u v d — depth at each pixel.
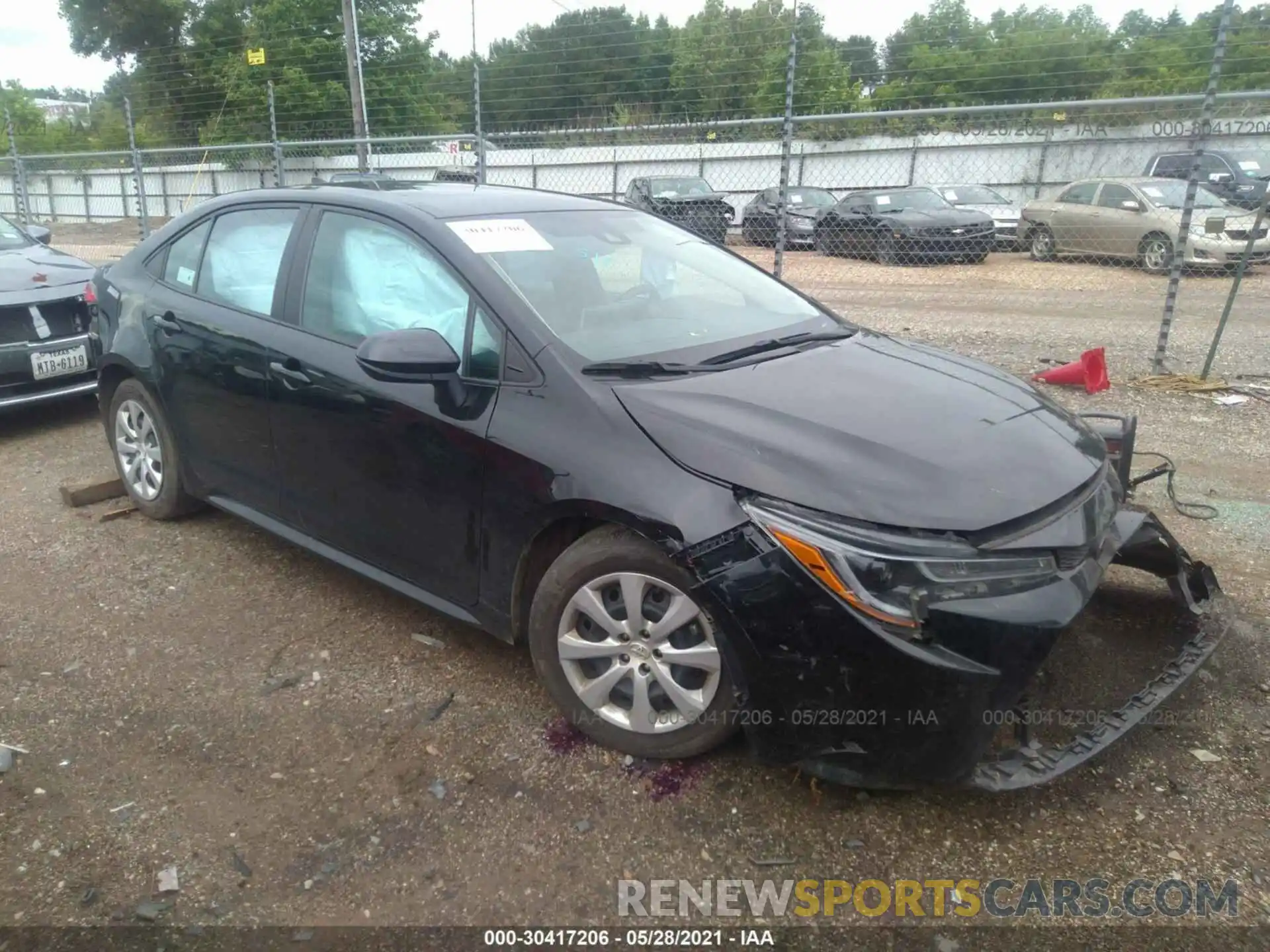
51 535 4.61
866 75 17.06
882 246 15.21
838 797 2.73
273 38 25.58
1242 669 3.32
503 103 18.06
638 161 19.38
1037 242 15.81
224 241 4.16
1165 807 2.68
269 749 2.98
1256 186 14.54
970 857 2.52
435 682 3.34
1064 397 7.18
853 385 3.01
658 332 3.30
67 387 6.10
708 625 2.62
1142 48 13.94
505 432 2.93
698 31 17.44
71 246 19.05
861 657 2.38
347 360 3.44
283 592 4.02
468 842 2.59
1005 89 14.53
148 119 26.78
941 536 2.41
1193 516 4.73
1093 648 3.41
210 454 4.16
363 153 13.01
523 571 3.01
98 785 2.83
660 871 2.49
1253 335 9.78
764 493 2.49
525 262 3.35
